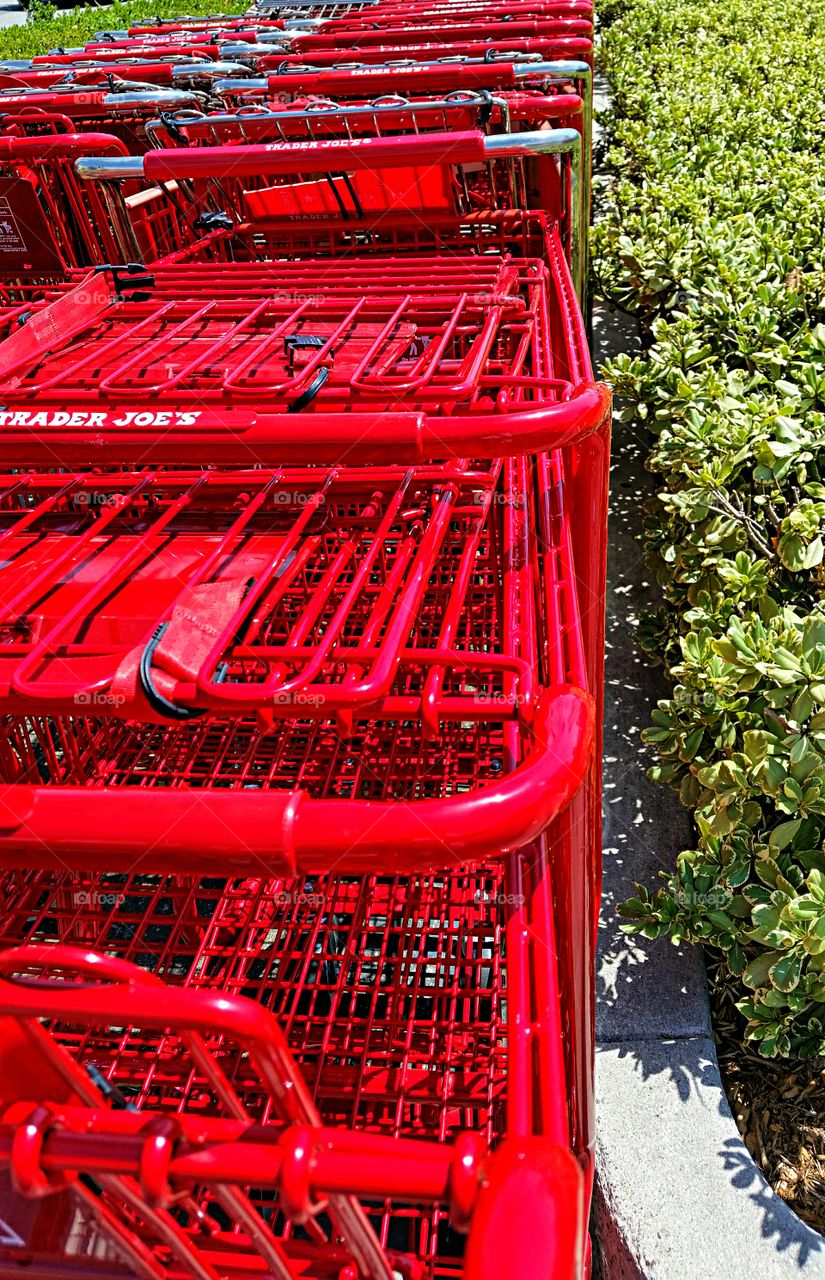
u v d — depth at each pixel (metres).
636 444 4.68
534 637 1.74
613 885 2.98
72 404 1.68
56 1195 1.06
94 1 14.27
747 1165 2.32
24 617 1.53
